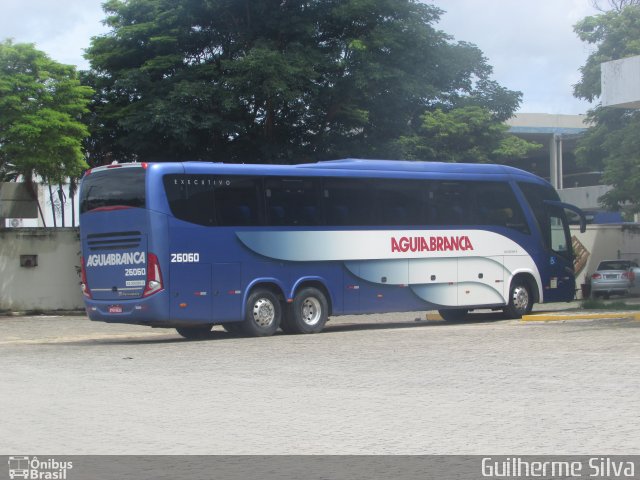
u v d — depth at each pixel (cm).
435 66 3956
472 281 2538
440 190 2500
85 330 2730
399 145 3744
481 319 2722
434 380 1282
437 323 2670
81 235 2169
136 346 2025
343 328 2580
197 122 3462
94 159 3922
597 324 2233
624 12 3941
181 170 2084
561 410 1013
